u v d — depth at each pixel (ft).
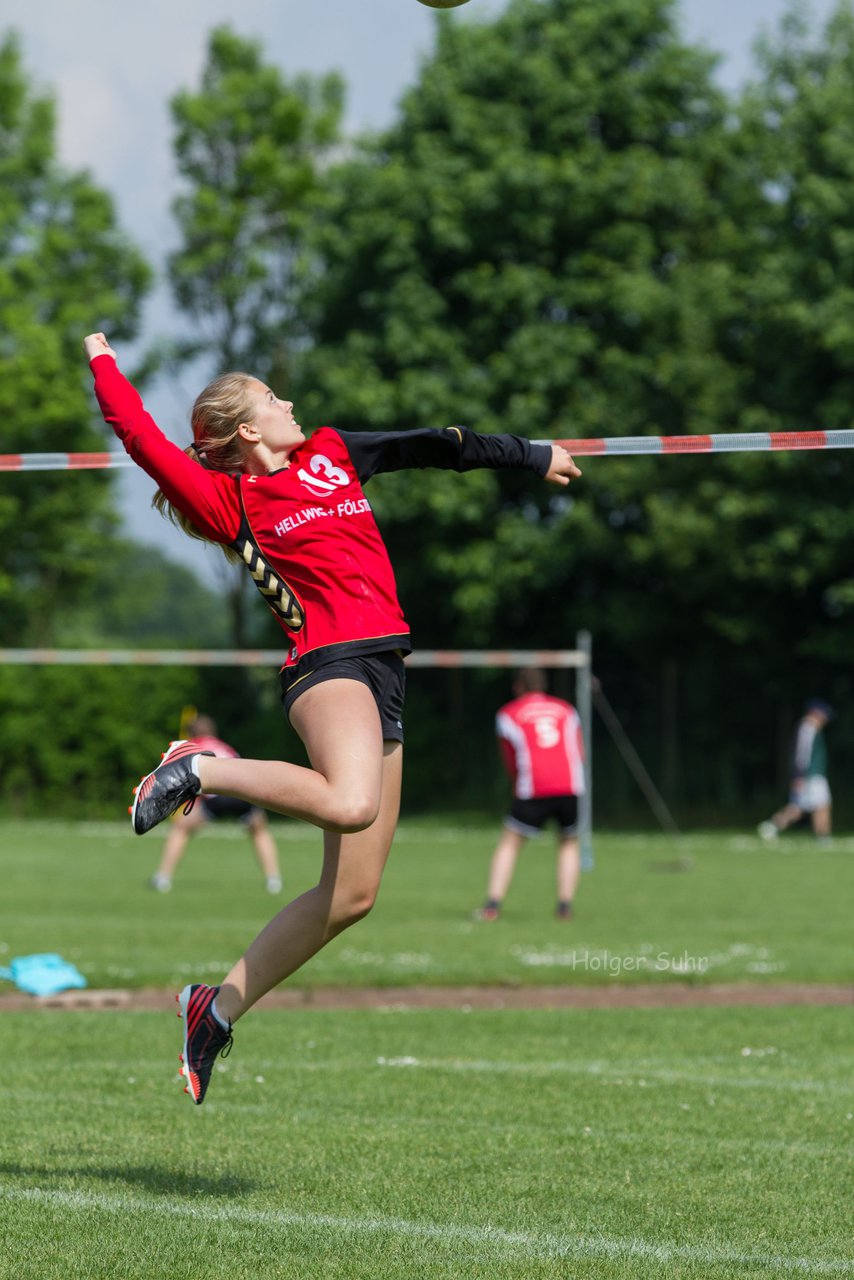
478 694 266.57
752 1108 50.88
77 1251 33.55
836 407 222.89
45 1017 69.21
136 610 555.69
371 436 38.22
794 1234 36.06
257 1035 65.16
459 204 256.11
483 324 257.14
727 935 103.40
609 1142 45.83
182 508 36.88
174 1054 60.13
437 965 85.35
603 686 256.52
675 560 228.22
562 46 264.31
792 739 246.88
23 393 294.05
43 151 315.17
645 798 249.75
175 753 35.17
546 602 263.49
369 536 37.27
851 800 243.81
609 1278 32.19
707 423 231.09
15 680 261.85
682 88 271.49
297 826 255.09
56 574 322.14
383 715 36.58
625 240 258.78
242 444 37.52
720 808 247.50
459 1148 44.83
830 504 224.53
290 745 265.34
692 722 250.57
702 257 265.34
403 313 256.93
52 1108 49.88
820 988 80.12
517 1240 35.17
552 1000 76.59
